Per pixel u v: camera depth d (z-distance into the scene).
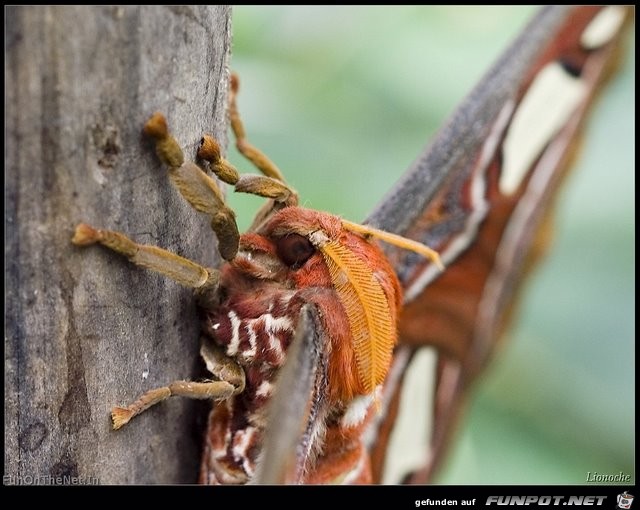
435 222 0.30
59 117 0.25
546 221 0.32
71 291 0.25
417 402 0.32
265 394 0.27
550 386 0.35
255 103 0.33
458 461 0.35
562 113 0.31
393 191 0.30
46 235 0.25
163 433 0.27
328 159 0.34
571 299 0.35
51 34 0.24
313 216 0.27
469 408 0.34
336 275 0.27
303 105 0.34
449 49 0.35
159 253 0.26
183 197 0.26
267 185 0.27
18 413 0.25
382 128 0.34
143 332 0.26
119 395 0.26
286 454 0.25
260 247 0.27
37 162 0.25
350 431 0.28
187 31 0.25
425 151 0.30
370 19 0.34
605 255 0.35
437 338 0.32
